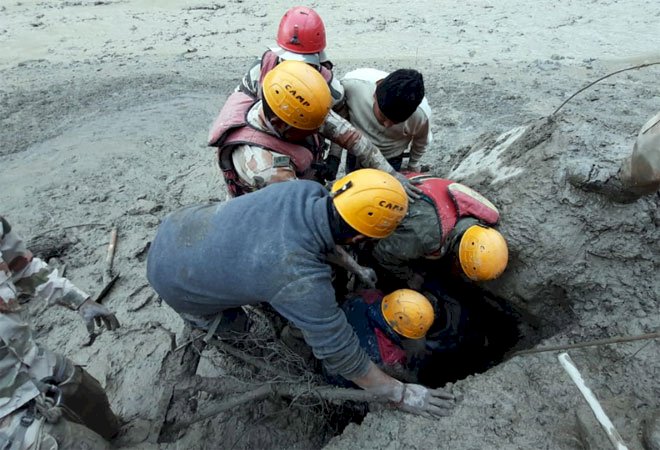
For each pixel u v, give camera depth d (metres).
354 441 2.47
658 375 2.44
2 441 1.93
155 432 2.75
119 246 4.07
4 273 1.98
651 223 2.69
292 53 3.01
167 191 4.71
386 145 3.23
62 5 11.65
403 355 2.84
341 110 3.22
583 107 5.42
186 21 10.31
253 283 2.11
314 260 2.10
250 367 2.98
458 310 3.20
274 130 2.54
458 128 5.32
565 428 2.37
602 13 8.61
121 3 11.55
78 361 3.21
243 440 2.78
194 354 2.92
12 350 1.98
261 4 10.89
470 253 2.65
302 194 2.17
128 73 7.82
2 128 6.19
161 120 5.95
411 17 9.35
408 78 2.72
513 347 3.22
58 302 2.40
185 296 2.38
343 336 2.15
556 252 2.77
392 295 2.75
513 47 7.66
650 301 2.65
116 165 5.09
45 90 7.28
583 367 2.56
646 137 2.31
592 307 2.75
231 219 2.21
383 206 2.04
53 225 4.32
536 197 2.87
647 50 7.06
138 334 3.37
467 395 2.54
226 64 7.94
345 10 10.01
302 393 2.65
